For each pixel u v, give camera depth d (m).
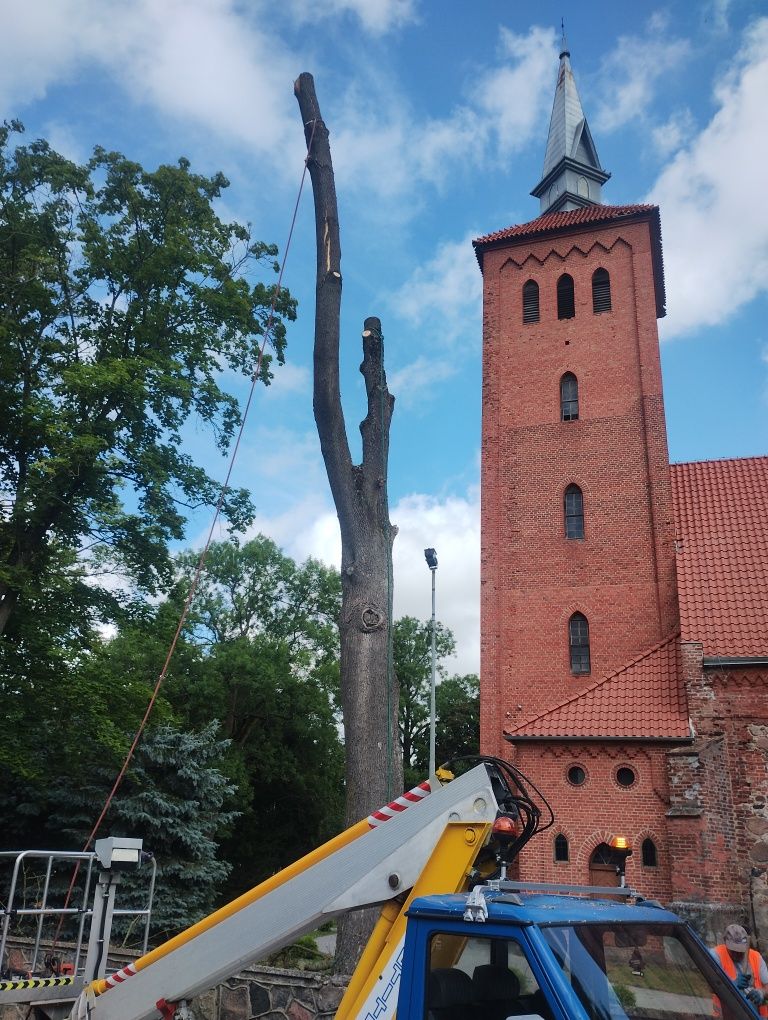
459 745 57.97
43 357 20.19
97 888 6.55
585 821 19.53
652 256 28.38
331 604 50.31
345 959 7.90
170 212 21.66
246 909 4.71
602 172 35.59
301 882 4.60
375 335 10.12
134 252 21.39
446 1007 3.74
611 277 27.44
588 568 24.55
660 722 19.72
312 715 46.19
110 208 21.44
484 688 24.39
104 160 21.38
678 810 17.88
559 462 25.98
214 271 21.72
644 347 26.25
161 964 4.89
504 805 4.62
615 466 25.33
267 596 49.28
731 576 21.75
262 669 43.12
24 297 19.67
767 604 20.55
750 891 17.66
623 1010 3.58
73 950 10.23
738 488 24.84
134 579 21.05
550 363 27.19
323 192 10.05
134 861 6.67
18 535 19.53
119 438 20.11
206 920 4.82
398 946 4.19
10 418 19.41
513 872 19.41
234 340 21.81
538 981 3.47
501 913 3.75
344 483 9.56
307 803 45.16
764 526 23.08
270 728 45.44
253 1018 7.91
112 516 18.73
